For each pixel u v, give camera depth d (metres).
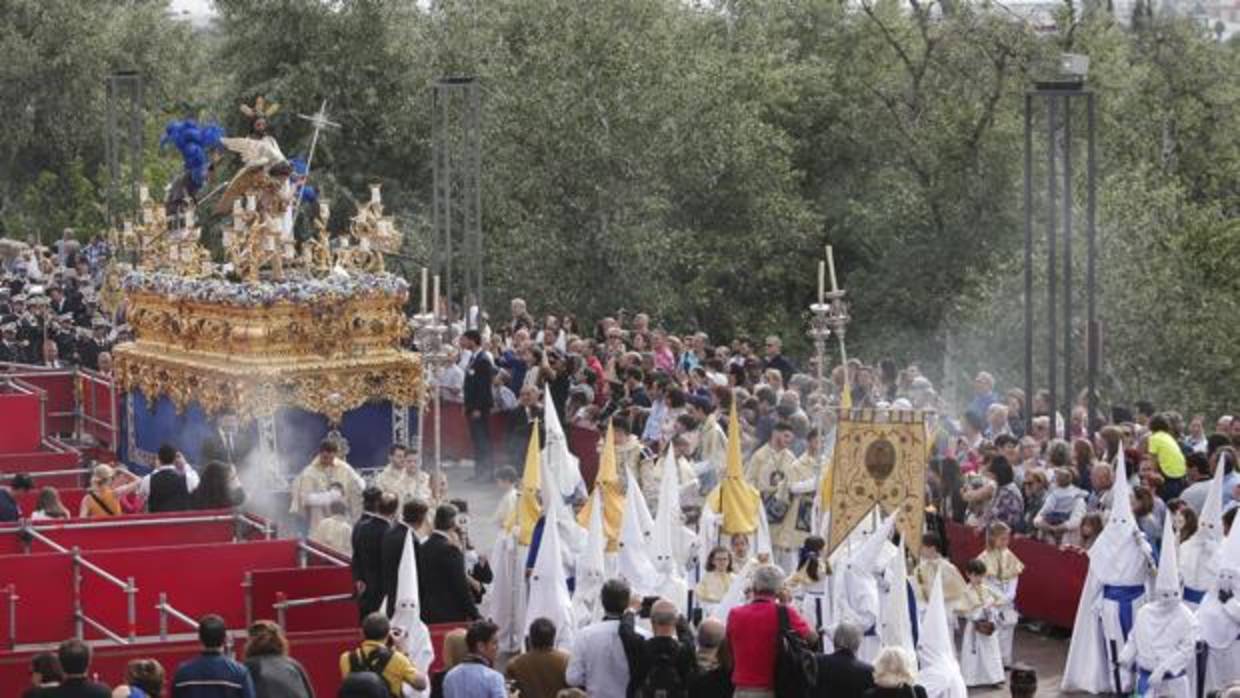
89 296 110.25
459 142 131.88
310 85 150.12
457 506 60.44
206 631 42.56
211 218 126.88
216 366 76.69
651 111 133.75
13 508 64.69
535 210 133.75
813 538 54.75
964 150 139.25
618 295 132.38
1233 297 112.25
